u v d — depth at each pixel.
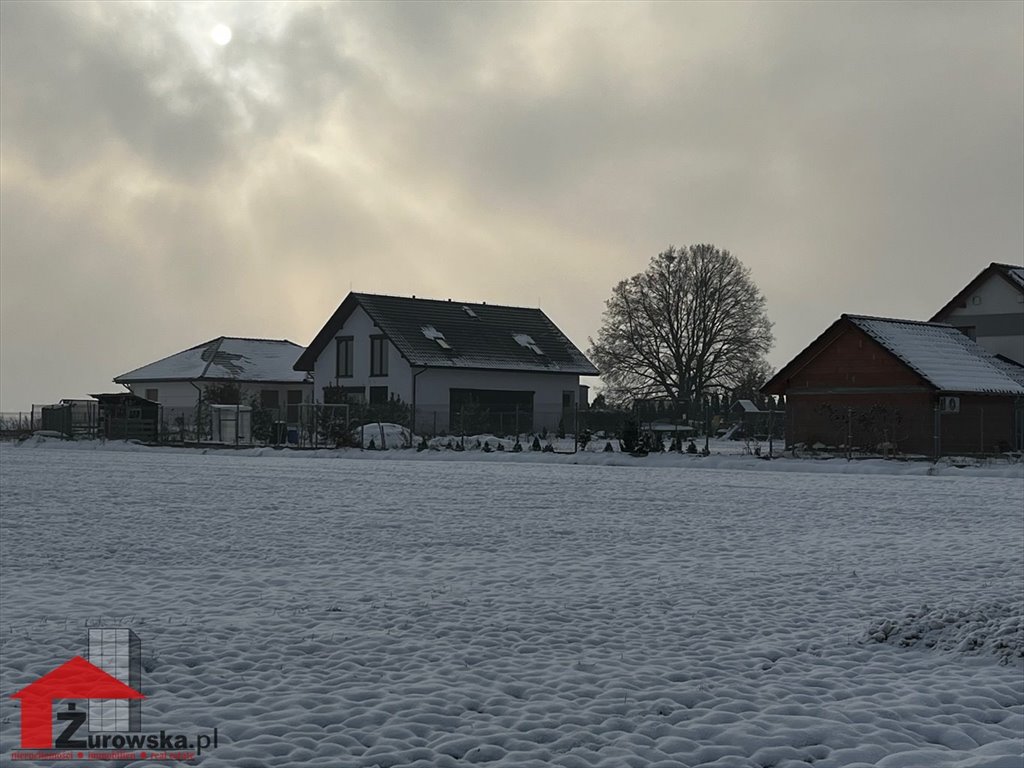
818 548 17.88
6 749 7.24
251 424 65.00
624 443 47.94
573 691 8.91
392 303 70.88
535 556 16.75
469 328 72.25
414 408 57.91
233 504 24.86
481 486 31.08
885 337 48.25
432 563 15.94
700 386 83.50
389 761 7.10
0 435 68.88
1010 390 49.03
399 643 10.49
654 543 18.44
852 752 7.54
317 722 7.94
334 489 29.61
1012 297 59.09
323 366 71.75
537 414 72.31
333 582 14.18
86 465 41.97
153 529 19.86
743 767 7.21
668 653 10.32
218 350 87.69
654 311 83.62
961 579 14.62
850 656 10.38
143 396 86.69
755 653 10.36
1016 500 27.17
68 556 16.45
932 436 46.22
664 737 7.78
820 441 49.06
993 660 10.23
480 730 7.80
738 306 83.62
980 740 7.98
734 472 39.28
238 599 12.86
